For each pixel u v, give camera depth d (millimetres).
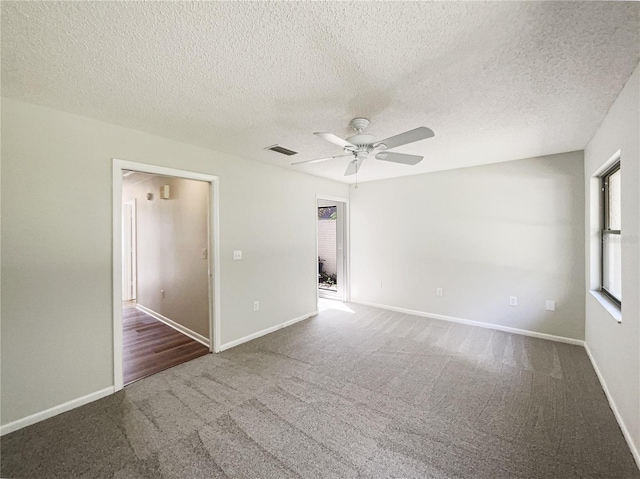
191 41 1387
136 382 2559
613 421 1977
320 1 1143
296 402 2236
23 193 1997
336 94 1917
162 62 1557
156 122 2373
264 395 2336
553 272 3445
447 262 4246
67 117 2178
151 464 1644
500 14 1227
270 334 3746
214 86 1813
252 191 3580
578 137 2785
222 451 1735
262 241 3721
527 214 3594
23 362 1997
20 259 1987
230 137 2734
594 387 2412
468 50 1466
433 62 1567
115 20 1236
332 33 1336
